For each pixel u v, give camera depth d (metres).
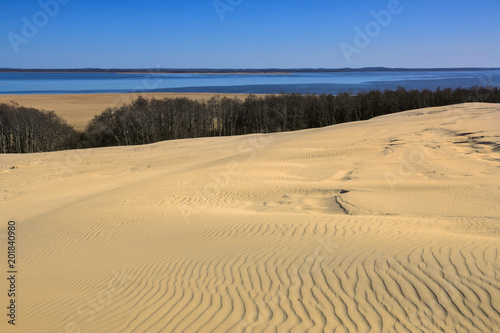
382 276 6.76
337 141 27.02
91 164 30.56
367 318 5.71
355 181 17.08
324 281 6.85
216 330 5.78
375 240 8.74
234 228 11.06
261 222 11.34
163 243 10.56
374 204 13.21
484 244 7.81
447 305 5.76
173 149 35.75
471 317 5.46
